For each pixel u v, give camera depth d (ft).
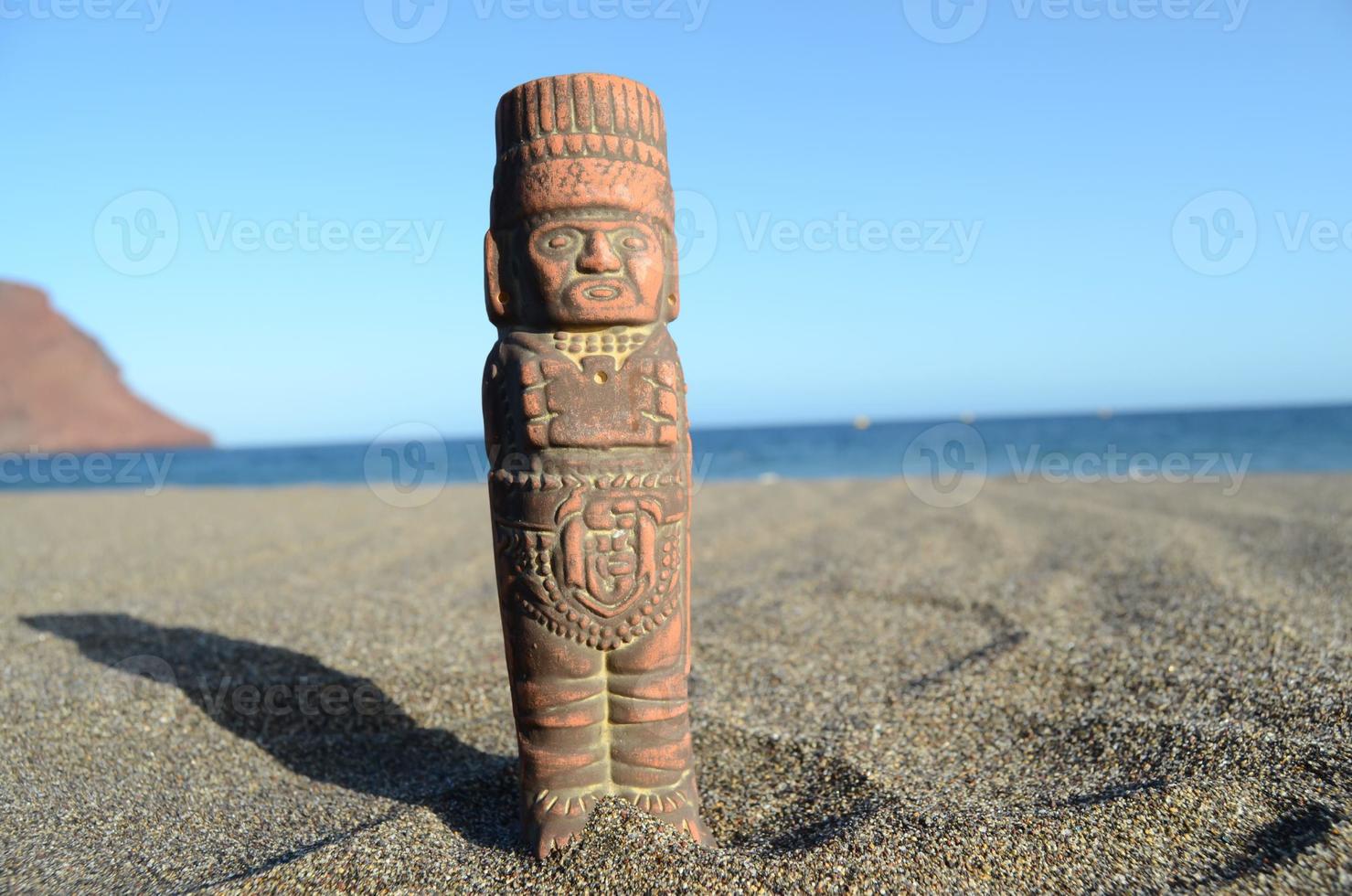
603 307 0.99
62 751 1.26
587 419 0.99
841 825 1.05
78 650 1.60
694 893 0.93
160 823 1.11
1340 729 1.11
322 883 0.97
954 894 0.92
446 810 1.12
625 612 1.00
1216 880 0.90
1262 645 1.40
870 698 1.39
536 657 1.01
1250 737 1.11
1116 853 0.95
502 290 1.03
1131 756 1.15
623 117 1.01
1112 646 1.47
